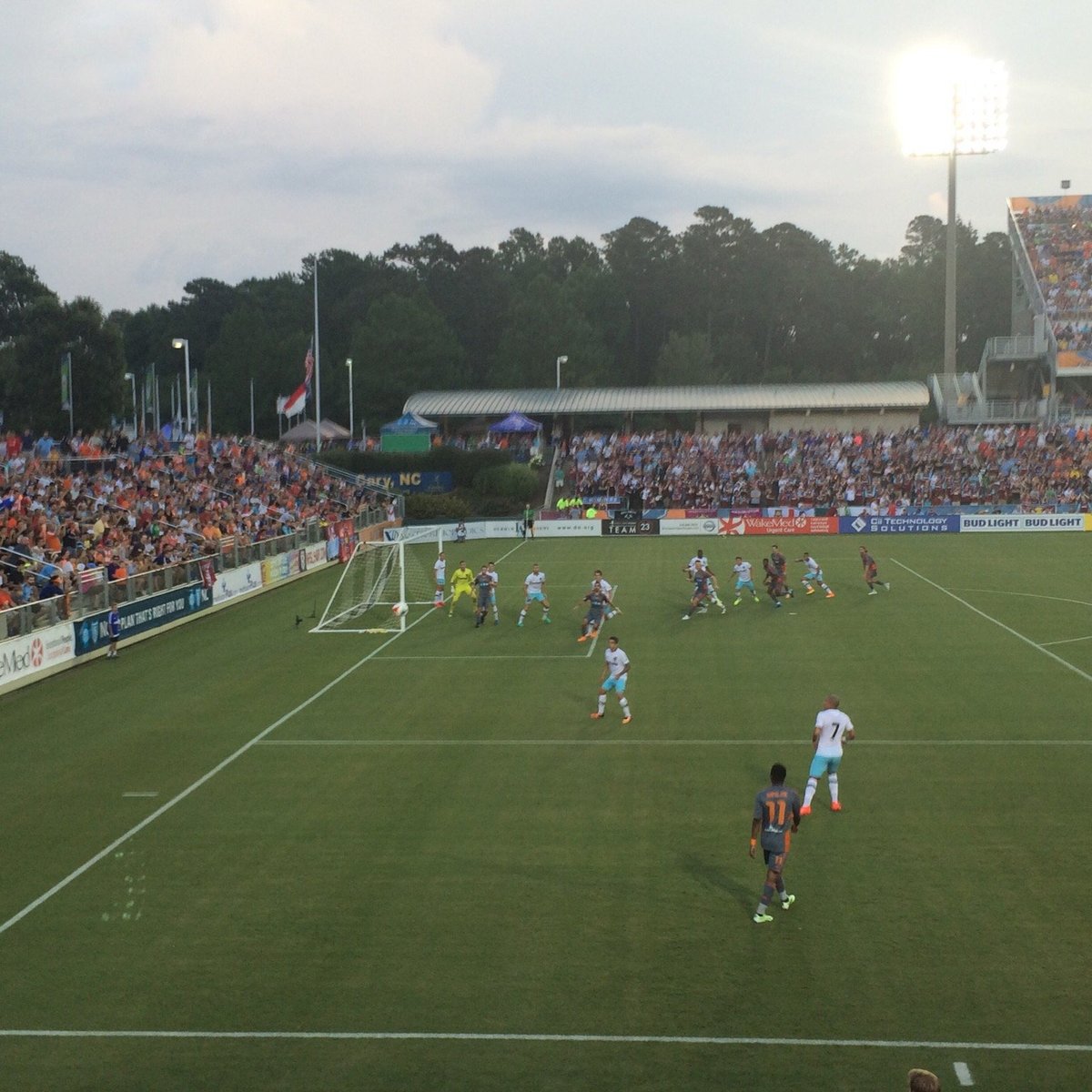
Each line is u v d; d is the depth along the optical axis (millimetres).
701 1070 10852
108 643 32156
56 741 23109
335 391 112750
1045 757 20531
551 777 19953
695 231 129750
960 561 49719
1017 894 14656
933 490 68500
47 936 14047
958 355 128625
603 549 58938
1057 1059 10922
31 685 28391
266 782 20094
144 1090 10766
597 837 16969
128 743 22812
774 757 20828
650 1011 11953
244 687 27781
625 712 23766
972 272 127750
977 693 25344
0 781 20438
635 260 131000
